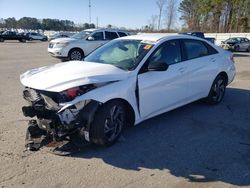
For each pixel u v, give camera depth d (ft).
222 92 23.82
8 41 153.07
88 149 14.93
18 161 13.56
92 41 51.75
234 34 136.05
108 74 15.16
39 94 14.47
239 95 26.84
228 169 13.42
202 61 21.11
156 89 17.15
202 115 20.70
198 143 16.11
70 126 13.80
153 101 17.20
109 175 12.68
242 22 202.69
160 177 12.65
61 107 13.75
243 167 13.64
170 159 14.23
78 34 54.90
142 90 16.31
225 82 23.91
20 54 67.51
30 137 15.46
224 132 17.78
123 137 16.31
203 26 232.53
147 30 193.26
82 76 14.47
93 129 14.53
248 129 18.39
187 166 13.61
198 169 13.37
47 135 15.35
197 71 20.40
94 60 17.92
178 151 15.08
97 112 14.48
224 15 217.56
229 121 19.70
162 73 17.62
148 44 17.88
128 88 15.51
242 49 97.40
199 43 21.50
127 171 13.05
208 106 22.88
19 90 27.04
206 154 14.84
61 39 50.75
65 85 13.87
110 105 14.74
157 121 19.20
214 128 18.37
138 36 19.49
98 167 13.30
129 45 18.34
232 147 15.72
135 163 13.75
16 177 12.31
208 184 12.21
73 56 50.67
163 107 18.15
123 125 16.03
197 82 20.62
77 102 13.73
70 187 11.74
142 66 16.56
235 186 12.12
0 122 18.33
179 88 19.01
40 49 87.61
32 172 12.71
